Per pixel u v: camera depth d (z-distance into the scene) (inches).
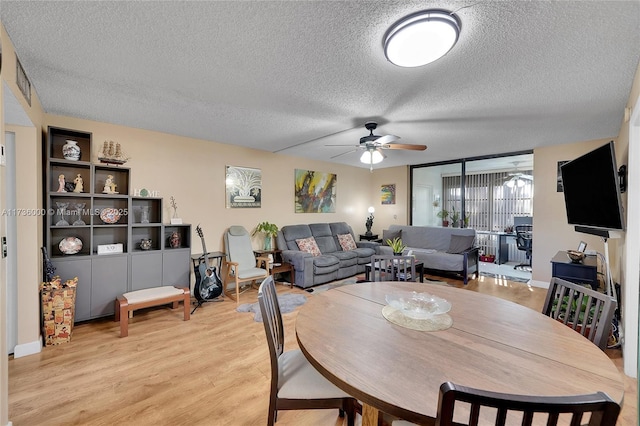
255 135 154.1
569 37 65.8
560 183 170.4
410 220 253.1
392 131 143.0
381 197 273.0
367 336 49.9
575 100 102.5
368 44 70.0
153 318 128.2
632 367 84.7
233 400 73.7
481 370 39.0
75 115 122.5
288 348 100.3
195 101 106.3
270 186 200.2
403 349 45.2
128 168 133.0
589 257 137.7
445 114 117.6
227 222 177.3
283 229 201.5
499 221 273.9
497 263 260.4
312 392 52.2
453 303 67.3
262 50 73.0
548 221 175.3
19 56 75.4
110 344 103.3
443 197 281.6
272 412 52.7
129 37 67.7
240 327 119.2
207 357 94.9
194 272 156.8
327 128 139.0
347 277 205.6
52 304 101.8
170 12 58.9
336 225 236.5
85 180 129.5
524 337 49.3
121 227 137.3
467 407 33.7
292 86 93.2
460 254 196.2
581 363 40.7
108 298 123.7
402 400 33.1
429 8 57.1
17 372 84.8
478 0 54.3
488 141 162.9
